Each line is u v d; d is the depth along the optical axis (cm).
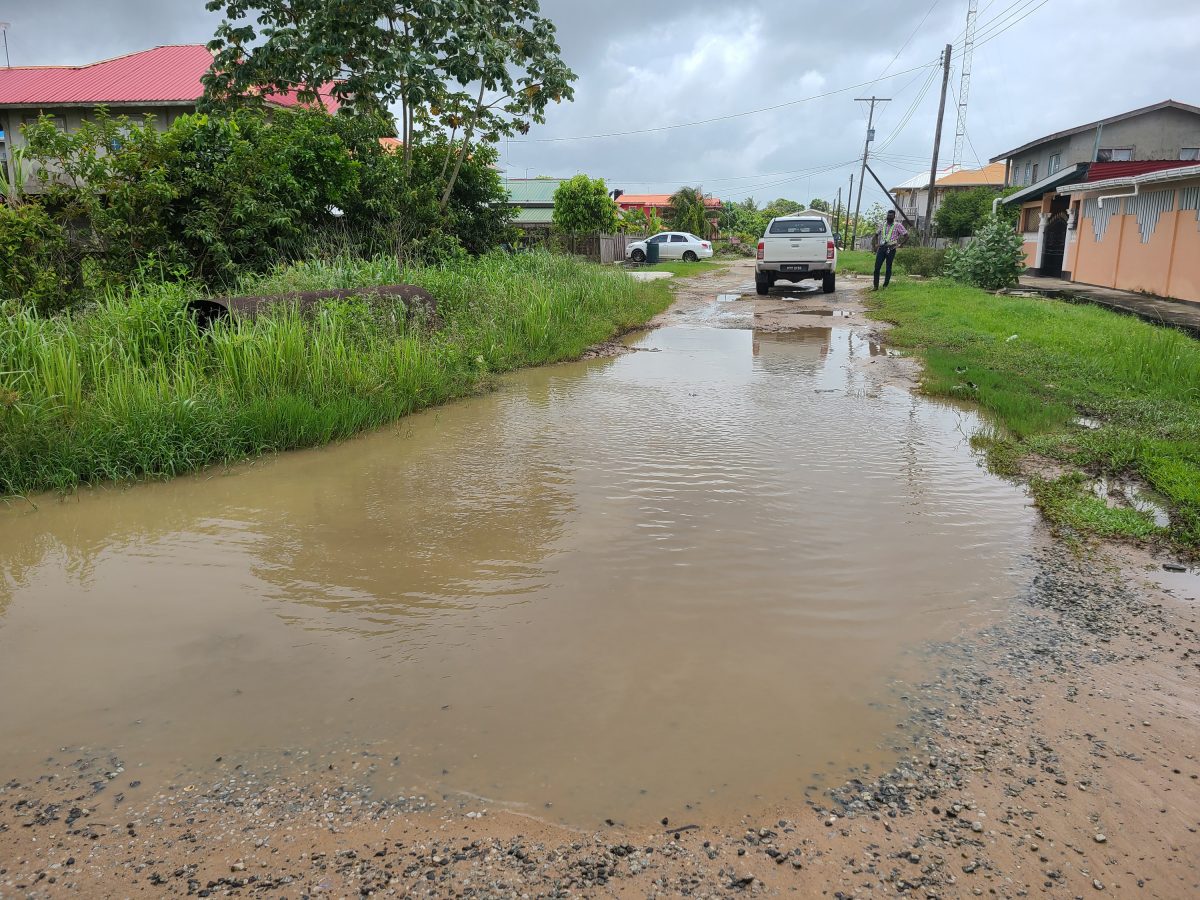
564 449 648
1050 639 352
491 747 278
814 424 726
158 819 247
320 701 306
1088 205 2269
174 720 295
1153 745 280
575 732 286
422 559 435
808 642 347
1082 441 637
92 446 584
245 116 1387
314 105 2072
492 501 525
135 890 220
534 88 1848
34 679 323
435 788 259
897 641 349
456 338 1007
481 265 1641
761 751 276
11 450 560
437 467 603
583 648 342
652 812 248
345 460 627
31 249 962
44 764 272
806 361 1073
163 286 827
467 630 358
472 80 1659
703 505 513
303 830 242
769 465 599
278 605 385
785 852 233
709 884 222
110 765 272
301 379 738
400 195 1669
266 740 284
